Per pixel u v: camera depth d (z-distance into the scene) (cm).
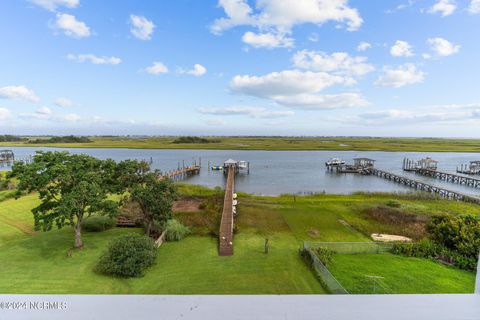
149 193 1395
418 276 1016
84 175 1274
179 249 1265
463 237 1170
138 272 995
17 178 1159
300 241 1415
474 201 2445
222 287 932
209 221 1698
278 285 952
